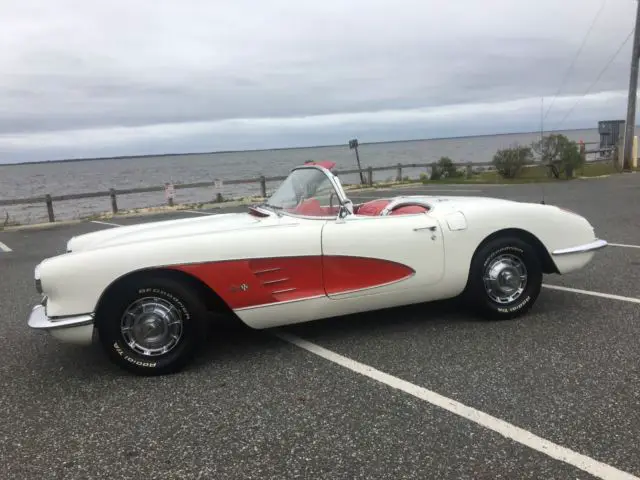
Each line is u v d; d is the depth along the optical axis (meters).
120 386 3.48
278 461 2.54
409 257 4.05
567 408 2.90
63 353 4.16
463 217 4.20
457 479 2.34
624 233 8.20
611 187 15.37
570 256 4.48
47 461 2.63
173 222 4.58
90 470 2.54
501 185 18.19
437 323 4.41
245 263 3.66
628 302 4.73
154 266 3.47
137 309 3.53
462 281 4.24
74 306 3.38
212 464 2.55
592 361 3.49
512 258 4.34
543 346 3.79
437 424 2.79
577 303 4.77
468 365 3.52
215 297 3.81
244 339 4.27
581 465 2.39
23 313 5.37
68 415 3.11
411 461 2.48
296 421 2.91
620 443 2.55
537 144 20.09
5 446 2.79
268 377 3.50
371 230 3.96
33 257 9.18
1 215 22.20
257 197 20.36
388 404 3.04
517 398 3.03
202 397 3.26
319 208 4.04
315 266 3.84
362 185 21.66
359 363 3.66
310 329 4.43
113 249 3.49
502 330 4.16
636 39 20.48
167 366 3.59
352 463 2.49
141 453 2.67
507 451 2.52
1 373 3.80
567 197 13.25
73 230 13.39
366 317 4.66
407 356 3.73
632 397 2.98
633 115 21.33
